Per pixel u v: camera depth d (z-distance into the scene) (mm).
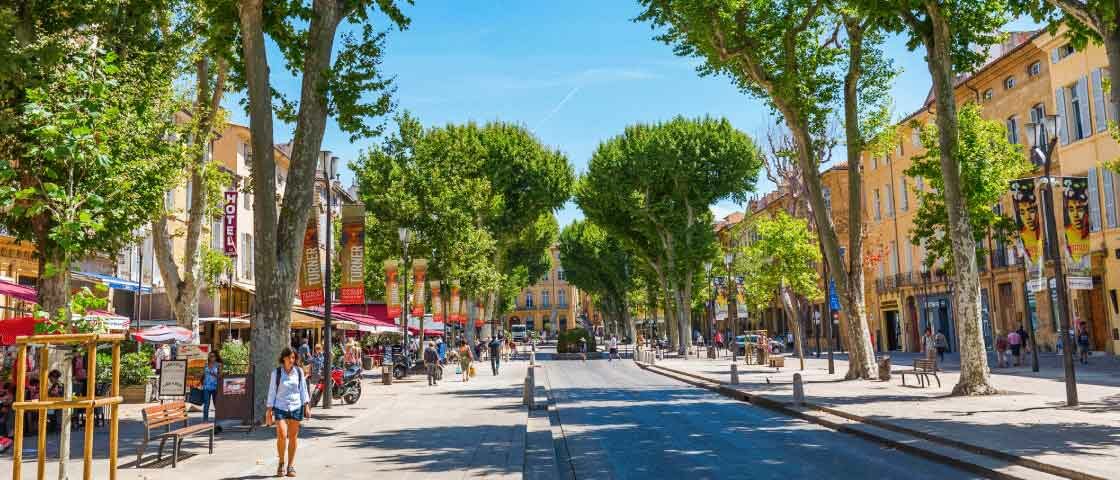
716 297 49406
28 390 14859
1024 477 8578
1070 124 34688
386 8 17469
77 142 6883
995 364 31922
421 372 35625
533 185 53875
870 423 13836
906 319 51625
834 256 24719
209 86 23125
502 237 54875
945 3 18016
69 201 7020
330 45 16516
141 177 13688
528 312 137750
